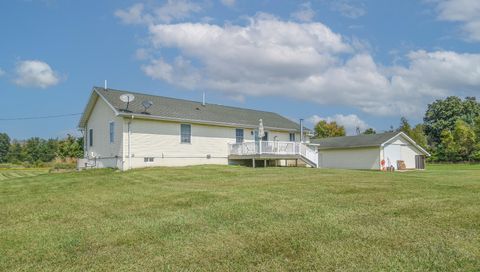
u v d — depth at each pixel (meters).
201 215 7.44
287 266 4.51
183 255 5.01
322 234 5.82
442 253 4.84
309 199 9.02
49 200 10.23
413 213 7.23
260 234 5.92
